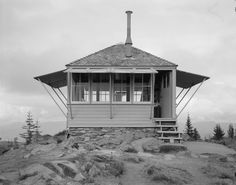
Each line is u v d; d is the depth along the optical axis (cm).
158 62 2561
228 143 2795
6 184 1285
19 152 1962
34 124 4297
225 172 1669
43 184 1285
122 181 1482
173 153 2108
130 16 2683
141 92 2530
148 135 2478
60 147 1944
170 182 1493
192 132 4809
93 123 2502
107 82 2542
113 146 2306
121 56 2630
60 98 2581
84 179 1380
